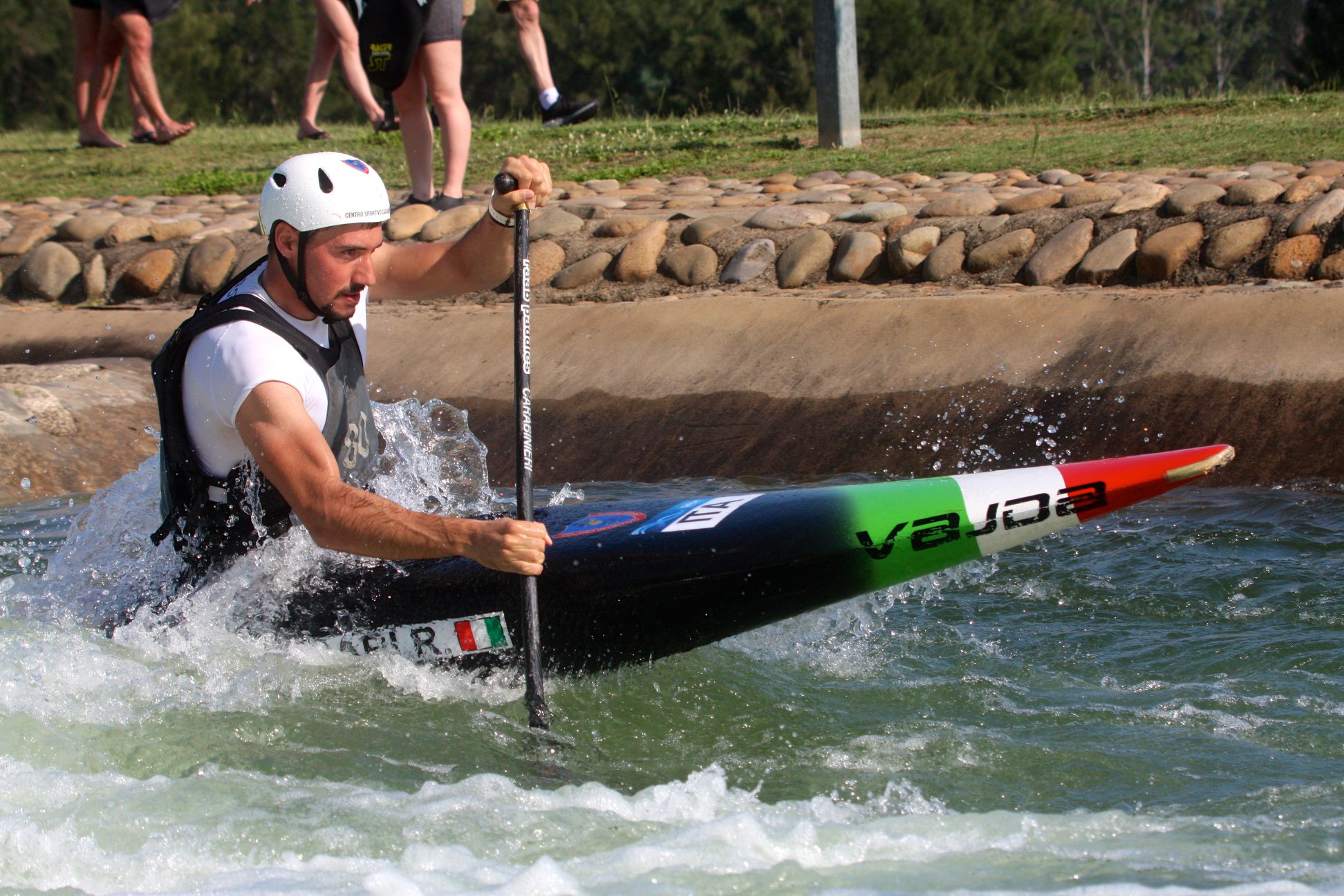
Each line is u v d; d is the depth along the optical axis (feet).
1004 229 73.61
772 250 78.13
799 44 452.76
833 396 64.75
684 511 38.09
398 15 85.46
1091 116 122.93
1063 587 45.03
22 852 27.68
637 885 25.48
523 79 476.13
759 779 31.76
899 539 35.29
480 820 28.76
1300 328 59.16
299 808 29.40
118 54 146.00
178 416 35.96
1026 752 32.58
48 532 57.11
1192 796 29.58
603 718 35.76
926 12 440.86
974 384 62.75
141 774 31.86
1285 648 38.37
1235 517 50.47
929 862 26.32
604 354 71.92
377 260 42.16
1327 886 24.29
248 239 92.79
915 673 38.55
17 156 146.30
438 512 50.85
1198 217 69.00
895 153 108.37
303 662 37.68
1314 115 107.45
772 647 41.01
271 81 483.10
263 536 37.29
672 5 459.73
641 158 117.08
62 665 36.81
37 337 87.81
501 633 36.60
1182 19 639.76
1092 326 63.72
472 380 73.20
